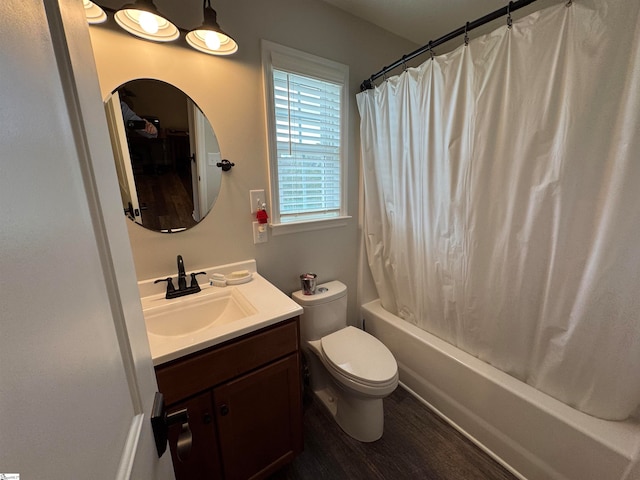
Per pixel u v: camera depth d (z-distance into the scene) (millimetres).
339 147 1772
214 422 967
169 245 1259
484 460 1302
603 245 932
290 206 1622
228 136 1326
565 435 1050
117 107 1070
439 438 1420
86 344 310
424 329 1708
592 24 864
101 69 1023
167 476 557
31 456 207
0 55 220
